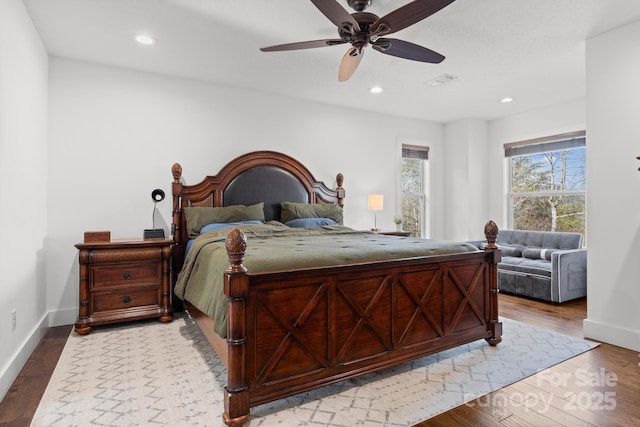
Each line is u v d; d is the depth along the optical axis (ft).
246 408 5.56
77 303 11.05
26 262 8.32
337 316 6.56
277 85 13.44
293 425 5.58
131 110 11.86
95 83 11.35
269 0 7.90
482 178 18.61
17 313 7.57
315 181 15.06
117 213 11.64
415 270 7.61
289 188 14.33
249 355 5.67
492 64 11.43
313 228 12.26
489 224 9.06
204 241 9.51
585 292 13.71
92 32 9.37
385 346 7.14
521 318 11.34
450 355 8.36
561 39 9.71
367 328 6.91
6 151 6.89
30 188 8.71
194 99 12.89
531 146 17.03
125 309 10.31
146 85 12.09
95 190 11.34
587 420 5.72
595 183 9.59
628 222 8.96
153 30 9.28
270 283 5.88
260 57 10.94
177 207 11.97
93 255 9.87
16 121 7.55
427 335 7.79
